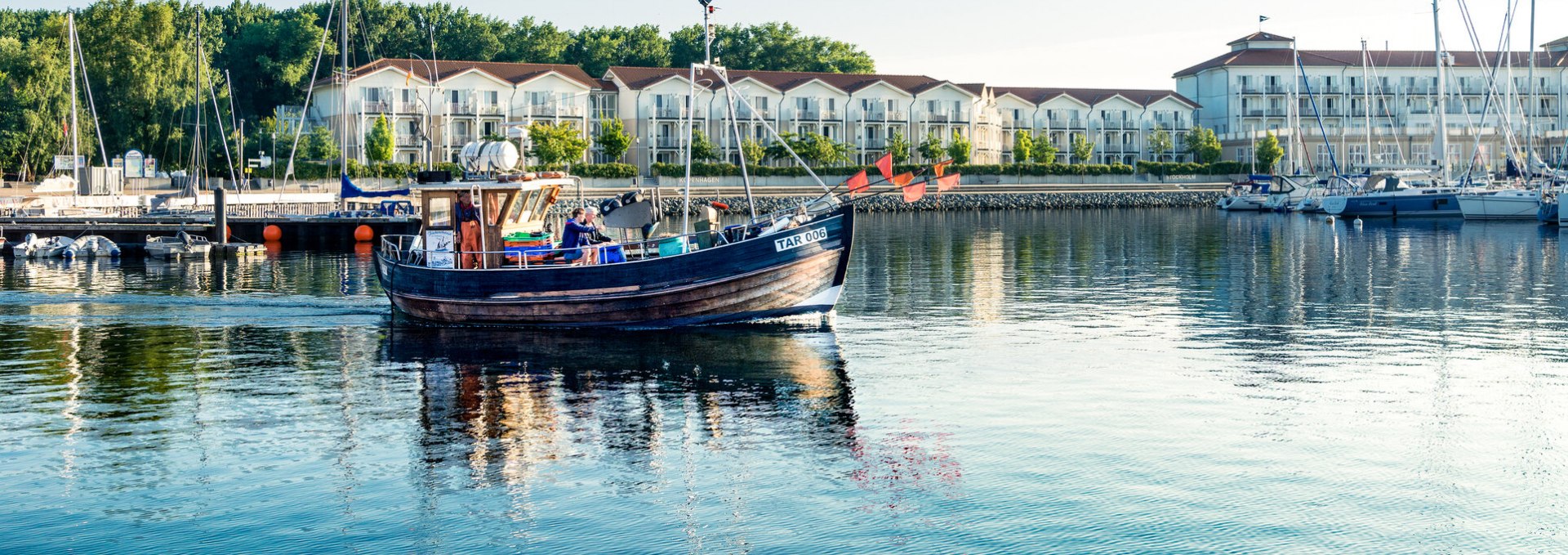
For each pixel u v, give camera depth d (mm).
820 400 22625
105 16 117125
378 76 118250
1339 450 19031
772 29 173000
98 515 16297
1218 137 150750
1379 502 16562
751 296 30188
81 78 114812
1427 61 154750
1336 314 34406
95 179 84062
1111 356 27219
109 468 18344
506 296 30734
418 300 32156
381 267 34312
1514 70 154375
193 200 76688
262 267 52406
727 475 17875
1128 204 122375
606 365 25844
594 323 30453
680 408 22000
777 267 29984
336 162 109938
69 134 98812
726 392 23266
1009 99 145375
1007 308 35500
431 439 19891
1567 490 17016
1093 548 15055
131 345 29125
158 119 115188
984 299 37781
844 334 30109
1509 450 19000
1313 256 55906
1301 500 16641
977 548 15062
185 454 19047
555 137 110250
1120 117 148375
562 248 31062
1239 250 59844
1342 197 90500
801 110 131875
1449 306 36375
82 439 19953
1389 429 20266
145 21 118750
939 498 16828
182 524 15961
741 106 129875
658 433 20219
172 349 28500
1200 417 21141
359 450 19188
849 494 17031
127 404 22531
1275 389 23469
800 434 20141
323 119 123188
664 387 23766
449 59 163500
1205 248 61656
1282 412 21516
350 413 21719
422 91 119625
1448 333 30734
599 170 112312
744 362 26250
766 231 30266
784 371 25281
